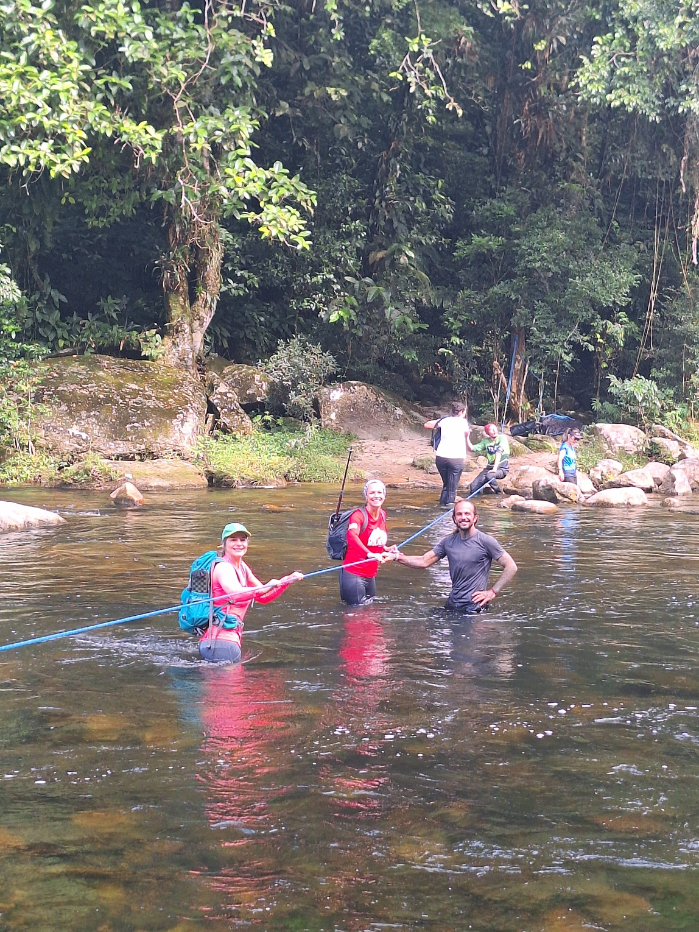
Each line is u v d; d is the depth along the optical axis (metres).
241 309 23.55
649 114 22.17
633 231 25.80
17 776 4.05
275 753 4.32
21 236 19.94
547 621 6.99
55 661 5.82
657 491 17.09
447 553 7.46
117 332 20.47
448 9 23.55
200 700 5.09
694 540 11.07
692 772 4.15
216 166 19.53
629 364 25.89
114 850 3.40
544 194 24.72
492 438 16.36
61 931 2.88
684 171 23.50
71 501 13.80
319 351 22.05
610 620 7.03
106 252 23.00
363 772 4.11
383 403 22.22
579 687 5.38
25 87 15.75
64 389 18.05
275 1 21.14
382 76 23.61
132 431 17.84
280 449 18.91
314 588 8.12
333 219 23.53
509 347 24.92
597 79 22.11
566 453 16.20
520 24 24.00
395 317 22.97
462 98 24.92
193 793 3.88
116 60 18.81
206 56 18.23
